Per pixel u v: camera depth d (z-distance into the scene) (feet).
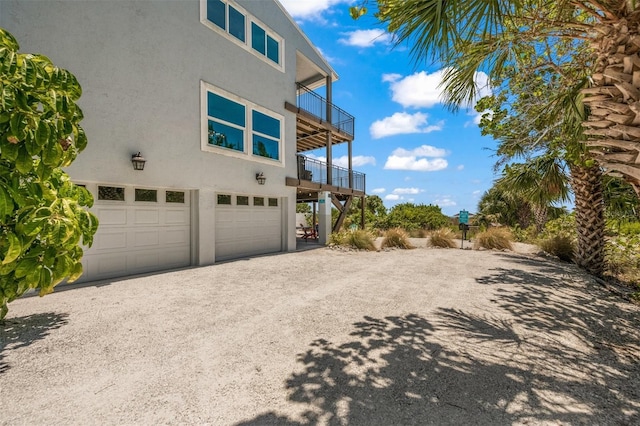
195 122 25.05
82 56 18.65
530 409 6.81
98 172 19.25
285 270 23.31
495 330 11.53
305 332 11.27
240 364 8.87
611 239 25.18
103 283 18.84
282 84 34.58
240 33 29.68
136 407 6.90
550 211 44.34
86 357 9.24
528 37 11.32
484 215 67.67
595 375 8.27
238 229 29.94
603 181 24.95
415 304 14.79
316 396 7.34
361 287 18.12
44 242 9.75
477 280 20.06
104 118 19.56
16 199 8.59
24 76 8.31
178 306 14.30
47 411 6.75
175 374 8.32
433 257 30.58
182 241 24.77
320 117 41.11
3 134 8.13
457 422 6.41
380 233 56.59
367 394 7.41
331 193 43.52
